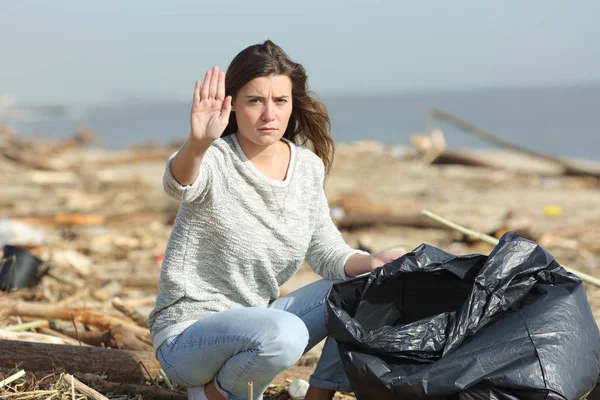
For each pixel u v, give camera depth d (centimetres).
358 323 401
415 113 12662
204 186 398
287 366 402
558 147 4866
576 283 405
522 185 2134
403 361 382
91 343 576
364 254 446
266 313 403
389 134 6525
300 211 430
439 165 2677
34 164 2428
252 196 414
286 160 435
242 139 422
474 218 1454
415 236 1289
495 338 376
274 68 408
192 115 378
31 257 794
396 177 2308
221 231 411
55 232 1296
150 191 1853
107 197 1698
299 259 436
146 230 1304
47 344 500
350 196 1484
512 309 394
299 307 445
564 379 363
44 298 766
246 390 417
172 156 391
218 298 426
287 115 419
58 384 441
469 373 362
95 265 1023
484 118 9900
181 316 424
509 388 360
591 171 2283
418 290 424
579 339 381
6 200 1658
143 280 877
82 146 3969
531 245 412
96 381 478
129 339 566
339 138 6025
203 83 384
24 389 446
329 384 439
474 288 392
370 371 376
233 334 399
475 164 2622
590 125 7425
